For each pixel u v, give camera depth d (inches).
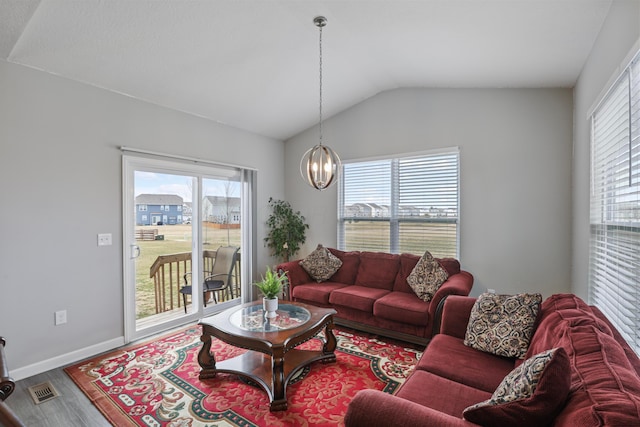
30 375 103.5
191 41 108.5
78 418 82.3
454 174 156.3
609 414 34.0
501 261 145.4
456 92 155.2
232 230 178.4
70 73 111.3
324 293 148.2
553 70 118.0
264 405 86.7
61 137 111.4
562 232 133.6
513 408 43.4
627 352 54.5
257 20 105.4
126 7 90.0
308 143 201.2
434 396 61.5
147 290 138.8
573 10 81.6
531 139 139.3
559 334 63.0
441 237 159.6
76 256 115.1
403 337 126.8
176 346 125.3
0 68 98.4
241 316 106.9
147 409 85.3
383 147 175.0
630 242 71.6
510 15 88.3
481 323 84.7
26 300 103.7
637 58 64.6
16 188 101.6
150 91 131.1
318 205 197.9
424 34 108.3
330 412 83.4
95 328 120.0
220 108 155.7
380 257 160.9
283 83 147.3
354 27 110.4
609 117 85.8
